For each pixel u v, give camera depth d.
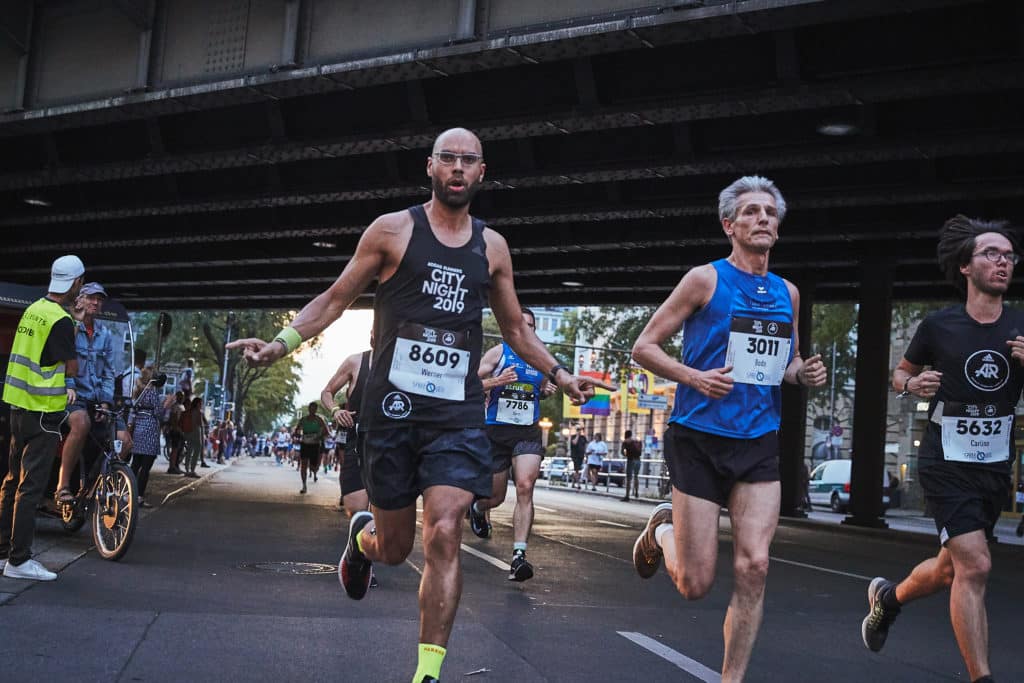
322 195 19.94
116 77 16.70
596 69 14.56
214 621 6.43
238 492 22.38
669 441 4.75
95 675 4.91
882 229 20.20
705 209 19.03
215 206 21.41
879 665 6.32
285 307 37.88
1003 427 5.08
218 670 5.15
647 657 6.07
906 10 11.51
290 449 66.00
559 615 7.50
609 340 45.09
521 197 20.22
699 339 4.79
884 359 23.84
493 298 4.81
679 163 16.34
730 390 4.48
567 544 13.69
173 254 28.31
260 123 17.66
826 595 9.93
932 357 5.32
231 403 64.19
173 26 16.28
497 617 7.25
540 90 15.21
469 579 9.33
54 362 7.62
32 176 20.02
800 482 26.78
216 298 37.84
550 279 28.36
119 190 22.31
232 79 15.52
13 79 17.72
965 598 4.93
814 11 11.61
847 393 57.69
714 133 16.23
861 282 23.88
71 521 10.30
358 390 8.05
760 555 4.48
